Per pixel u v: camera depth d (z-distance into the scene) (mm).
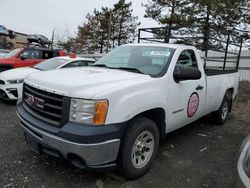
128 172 3361
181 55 4496
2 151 4129
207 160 4277
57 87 3145
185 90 4395
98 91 3037
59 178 3418
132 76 3699
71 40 44188
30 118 3393
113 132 3031
